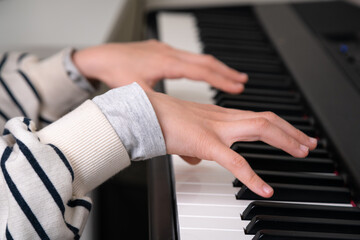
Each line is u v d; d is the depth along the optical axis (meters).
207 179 0.60
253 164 0.60
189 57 0.77
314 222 0.53
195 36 0.92
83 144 0.56
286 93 0.74
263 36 0.91
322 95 0.70
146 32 0.96
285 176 0.58
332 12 0.98
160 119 0.58
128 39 1.10
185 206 0.56
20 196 0.53
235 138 0.57
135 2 1.19
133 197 0.89
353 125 0.65
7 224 0.53
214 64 0.76
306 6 1.02
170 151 0.58
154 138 0.57
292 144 0.57
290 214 0.54
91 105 0.57
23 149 0.54
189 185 0.59
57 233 0.54
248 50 0.86
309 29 0.91
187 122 0.57
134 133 0.57
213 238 0.52
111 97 0.58
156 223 0.54
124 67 0.75
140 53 0.76
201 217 0.54
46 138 0.56
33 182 0.53
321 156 0.63
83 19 0.93
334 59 0.80
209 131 0.57
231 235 0.52
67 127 0.56
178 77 0.74
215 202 0.56
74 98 0.78
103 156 0.56
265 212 0.54
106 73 0.76
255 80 0.77
